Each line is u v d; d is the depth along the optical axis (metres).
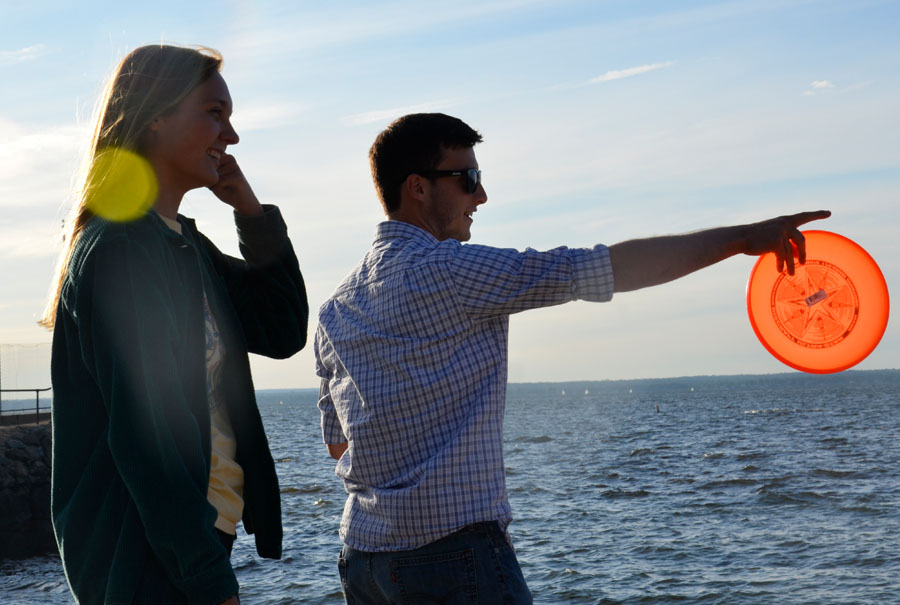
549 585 18.12
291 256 2.86
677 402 160.38
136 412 1.94
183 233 2.43
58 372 2.10
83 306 2.01
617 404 159.75
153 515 1.89
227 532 2.38
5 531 22.30
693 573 18.61
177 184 2.38
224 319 2.47
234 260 2.82
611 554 21.09
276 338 2.83
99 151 2.26
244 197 2.76
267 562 21.16
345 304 2.67
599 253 2.28
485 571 2.41
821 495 29.52
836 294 2.43
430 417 2.45
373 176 2.81
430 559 2.43
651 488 33.91
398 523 2.44
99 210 2.17
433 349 2.44
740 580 17.75
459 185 2.71
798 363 2.47
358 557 2.60
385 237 2.72
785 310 2.47
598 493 33.06
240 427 2.45
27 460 23.45
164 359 2.04
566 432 77.19
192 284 2.27
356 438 2.54
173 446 1.98
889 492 29.52
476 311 2.41
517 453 54.62
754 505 28.27
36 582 19.06
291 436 86.62
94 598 1.97
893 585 16.80
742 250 2.29
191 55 2.35
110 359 1.97
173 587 1.97
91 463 2.02
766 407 120.38
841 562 18.98
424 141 2.69
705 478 36.53
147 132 2.29
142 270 2.06
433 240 2.67
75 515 2.00
